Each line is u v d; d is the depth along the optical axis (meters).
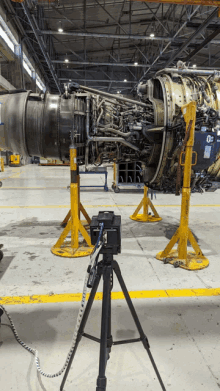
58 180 11.96
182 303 2.65
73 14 14.34
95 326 2.31
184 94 3.54
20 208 6.52
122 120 3.97
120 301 2.68
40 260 3.62
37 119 3.80
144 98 4.08
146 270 3.34
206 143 3.29
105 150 4.24
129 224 5.25
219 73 3.57
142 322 2.36
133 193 8.69
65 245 4.11
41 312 2.50
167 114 3.41
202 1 6.65
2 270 3.32
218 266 3.46
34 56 19.97
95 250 1.58
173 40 12.59
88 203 7.09
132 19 15.45
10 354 2.02
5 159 20.84
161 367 1.89
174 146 3.54
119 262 3.56
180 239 3.51
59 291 2.85
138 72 23.20
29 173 15.27
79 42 18.70
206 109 3.25
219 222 5.38
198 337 2.19
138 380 1.79
